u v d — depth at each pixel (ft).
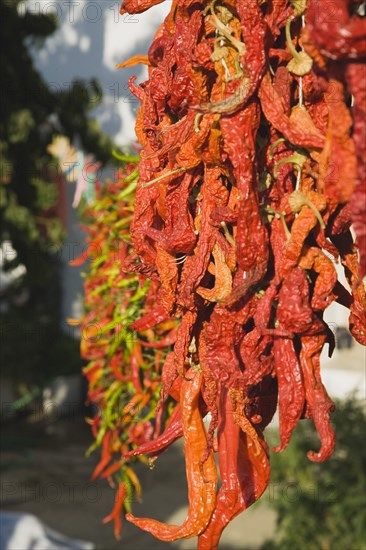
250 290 2.86
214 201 2.95
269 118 2.72
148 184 2.98
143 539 13.37
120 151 5.58
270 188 2.85
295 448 10.32
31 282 18.31
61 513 14.65
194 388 3.17
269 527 13.04
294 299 2.76
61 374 20.74
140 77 15.71
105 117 17.25
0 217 16.39
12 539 6.88
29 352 20.17
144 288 4.91
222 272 2.92
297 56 2.74
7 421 21.34
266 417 3.13
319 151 2.72
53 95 16.31
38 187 16.96
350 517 9.89
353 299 2.97
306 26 2.56
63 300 21.56
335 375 14.97
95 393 5.83
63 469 17.49
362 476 9.87
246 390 2.95
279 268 2.80
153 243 3.19
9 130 15.88
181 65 2.87
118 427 5.60
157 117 3.10
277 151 2.84
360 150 2.42
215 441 3.18
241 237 2.77
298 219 2.77
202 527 3.11
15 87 16.12
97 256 5.96
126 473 5.55
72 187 20.43
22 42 16.28
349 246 2.93
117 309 5.36
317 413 2.81
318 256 2.80
